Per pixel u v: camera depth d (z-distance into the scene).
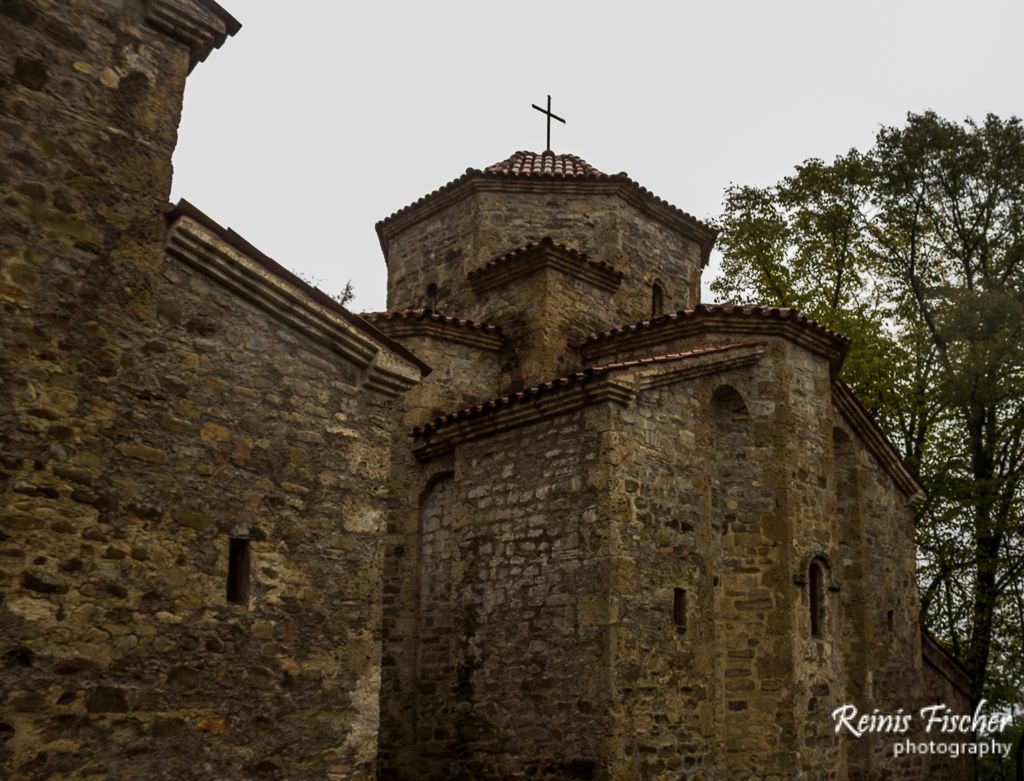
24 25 7.02
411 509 14.07
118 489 6.95
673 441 12.29
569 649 11.30
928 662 17.22
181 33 7.94
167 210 7.59
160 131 7.69
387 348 8.96
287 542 7.98
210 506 7.50
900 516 17.14
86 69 7.32
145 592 6.97
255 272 8.00
